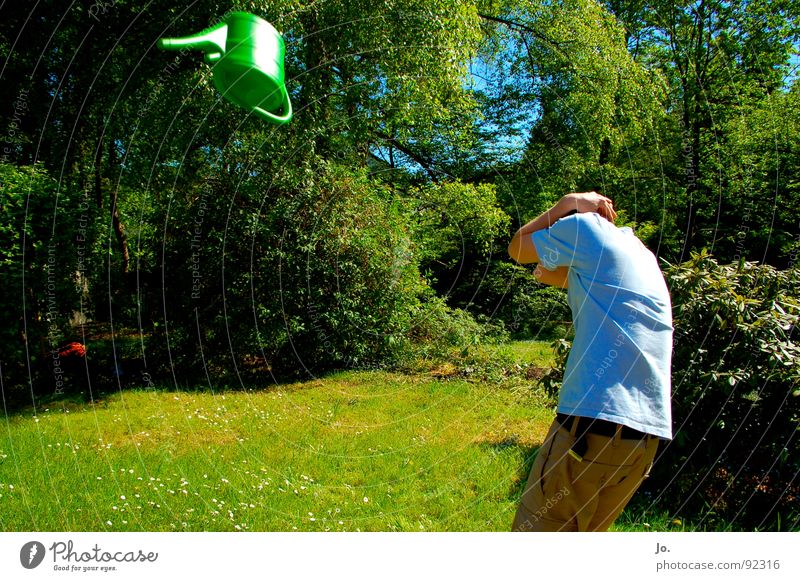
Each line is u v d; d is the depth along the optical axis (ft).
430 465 13.92
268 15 24.43
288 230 26.27
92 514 10.57
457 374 25.72
